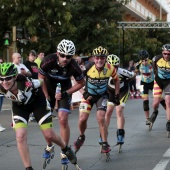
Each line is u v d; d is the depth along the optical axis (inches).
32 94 371.9
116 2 1736.0
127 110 1033.5
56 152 521.3
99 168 437.4
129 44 2785.4
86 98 481.1
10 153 518.3
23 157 359.9
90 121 816.3
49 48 1457.9
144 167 437.7
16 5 1406.3
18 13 1408.7
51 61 418.0
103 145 469.4
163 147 550.6
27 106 379.2
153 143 581.3
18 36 1104.8
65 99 430.6
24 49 1469.0
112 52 2085.4
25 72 621.0
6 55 1905.8
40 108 382.9
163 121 815.1
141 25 2340.1
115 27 1785.2
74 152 454.6
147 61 745.0
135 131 690.8
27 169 357.4
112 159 480.7
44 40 1456.7
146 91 745.0
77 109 1077.8
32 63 824.3
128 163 458.3
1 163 464.8
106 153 468.4
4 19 1454.2
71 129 706.8
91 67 479.2
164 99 716.7
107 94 493.0
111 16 1676.9
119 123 529.3
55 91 446.9
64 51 397.7
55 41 1462.8
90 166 446.9
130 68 1582.2
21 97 361.7
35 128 727.1
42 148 546.9
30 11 1389.0
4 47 1502.2
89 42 1625.2
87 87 484.4
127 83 545.6
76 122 799.7
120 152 520.7
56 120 836.0
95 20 1630.2
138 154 506.9
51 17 1430.9
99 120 472.1
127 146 560.7
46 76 432.1
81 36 1642.5
